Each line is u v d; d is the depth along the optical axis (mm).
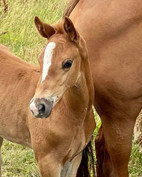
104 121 5309
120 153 5340
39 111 4270
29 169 6469
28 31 9617
